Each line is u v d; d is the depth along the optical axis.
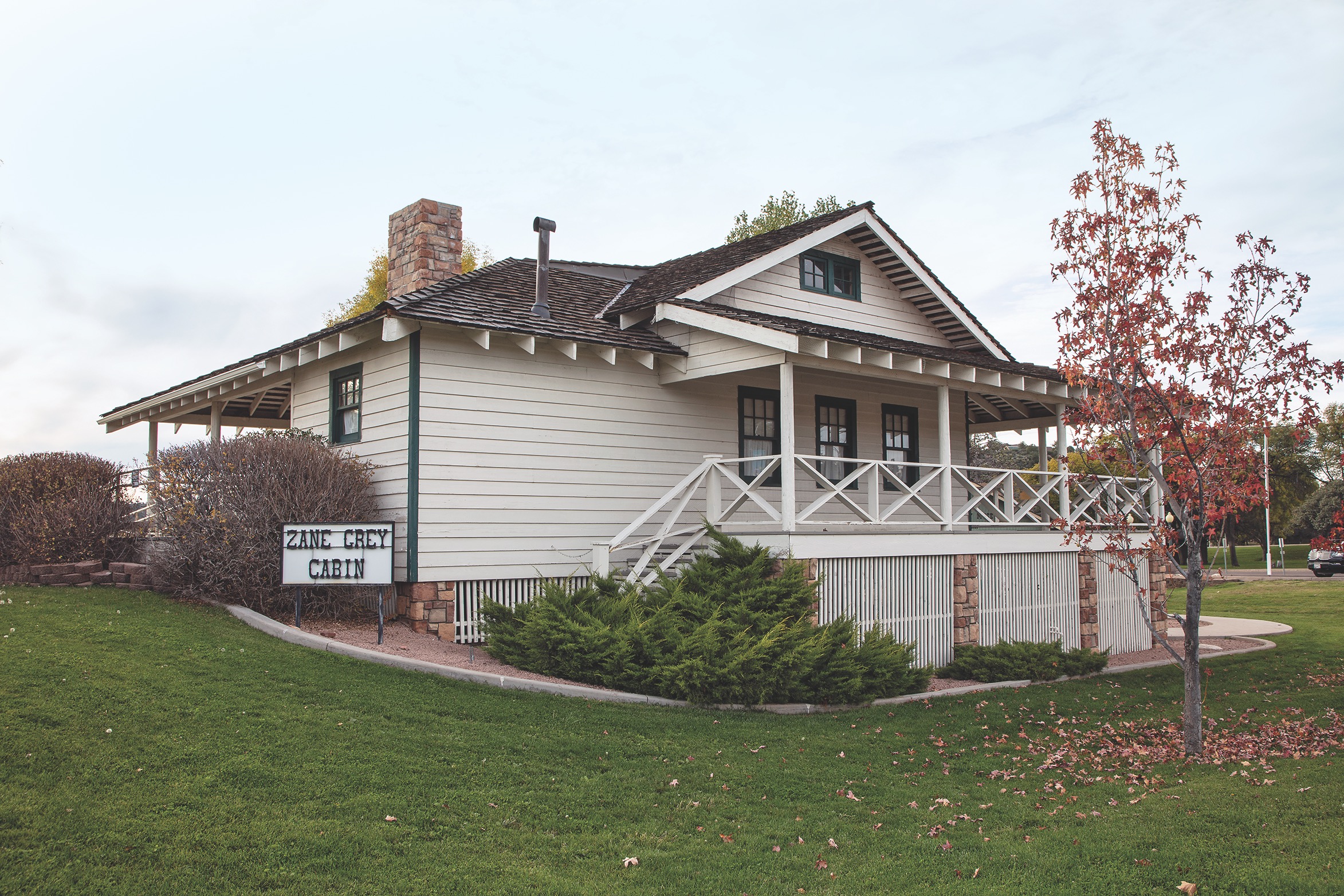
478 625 12.09
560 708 8.59
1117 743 9.35
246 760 6.33
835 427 16.69
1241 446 8.78
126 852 5.00
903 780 7.64
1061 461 16.03
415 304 11.72
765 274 15.39
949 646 13.51
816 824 6.43
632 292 15.89
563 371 13.14
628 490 13.70
